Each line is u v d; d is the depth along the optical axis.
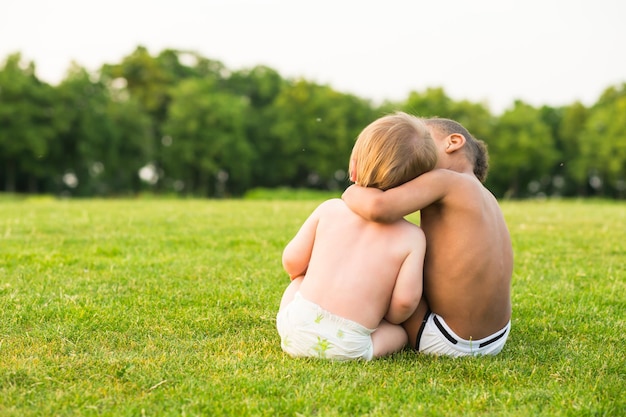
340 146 52.38
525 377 3.06
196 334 3.73
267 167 54.94
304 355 3.21
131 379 2.88
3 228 8.11
